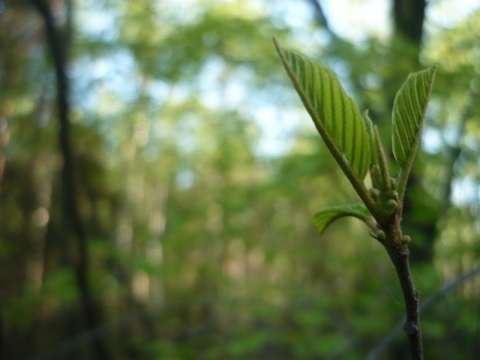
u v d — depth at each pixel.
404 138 0.77
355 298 4.77
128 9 6.44
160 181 14.98
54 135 7.57
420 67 4.94
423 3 5.32
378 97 5.00
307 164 5.12
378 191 0.75
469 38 5.17
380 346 2.00
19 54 7.52
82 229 5.76
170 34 6.30
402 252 0.75
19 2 7.03
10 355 6.93
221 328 5.42
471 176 4.74
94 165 9.75
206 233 5.40
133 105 7.67
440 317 4.31
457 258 4.66
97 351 6.17
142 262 5.03
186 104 8.61
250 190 5.58
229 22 5.90
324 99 0.71
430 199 4.54
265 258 5.24
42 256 10.41
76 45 7.09
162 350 4.82
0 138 9.35
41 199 10.98
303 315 4.48
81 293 5.53
